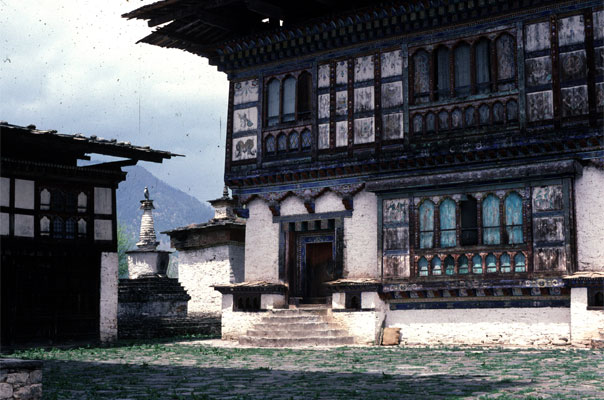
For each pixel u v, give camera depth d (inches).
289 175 1032.8
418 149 926.4
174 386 509.7
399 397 431.5
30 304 939.3
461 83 908.6
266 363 684.1
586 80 831.7
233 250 1349.7
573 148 836.0
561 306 829.2
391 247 933.8
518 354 719.1
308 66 1031.0
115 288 1029.2
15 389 385.1
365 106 976.3
